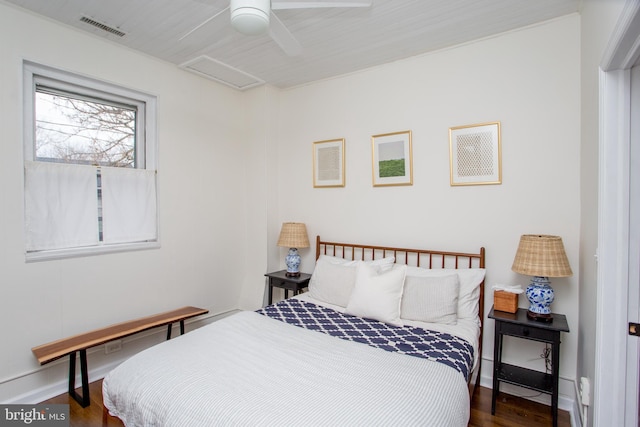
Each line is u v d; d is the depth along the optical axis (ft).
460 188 8.62
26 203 7.23
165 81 9.73
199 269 10.72
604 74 4.71
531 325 6.56
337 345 6.16
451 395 4.75
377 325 7.39
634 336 4.59
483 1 6.70
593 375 5.29
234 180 11.84
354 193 10.53
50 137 7.79
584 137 6.59
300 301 9.05
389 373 5.13
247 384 4.77
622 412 4.67
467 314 7.74
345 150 10.67
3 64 6.83
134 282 9.05
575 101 7.14
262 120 11.71
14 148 7.00
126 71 8.83
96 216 8.37
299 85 11.66
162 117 9.68
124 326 8.30
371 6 6.83
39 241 7.44
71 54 7.82
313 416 4.03
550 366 7.44
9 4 6.87
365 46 8.67
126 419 4.98
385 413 4.13
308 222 11.63
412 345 6.35
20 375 7.10
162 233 9.70
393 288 7.72
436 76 8.91
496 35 8.01
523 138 7.75
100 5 6.97
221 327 6.95
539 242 6.68
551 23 7.37
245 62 9.72
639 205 4.53
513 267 7.02
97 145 8.63
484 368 8.21
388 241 9.88
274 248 12.01
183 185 10.26
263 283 11.71
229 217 11.67
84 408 7.15
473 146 8.36
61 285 7.70
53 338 7.56
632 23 3.48
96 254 8.29
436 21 7.47
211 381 4.84
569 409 7.13
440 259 8.94
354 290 8.11
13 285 7.02
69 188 7.91
